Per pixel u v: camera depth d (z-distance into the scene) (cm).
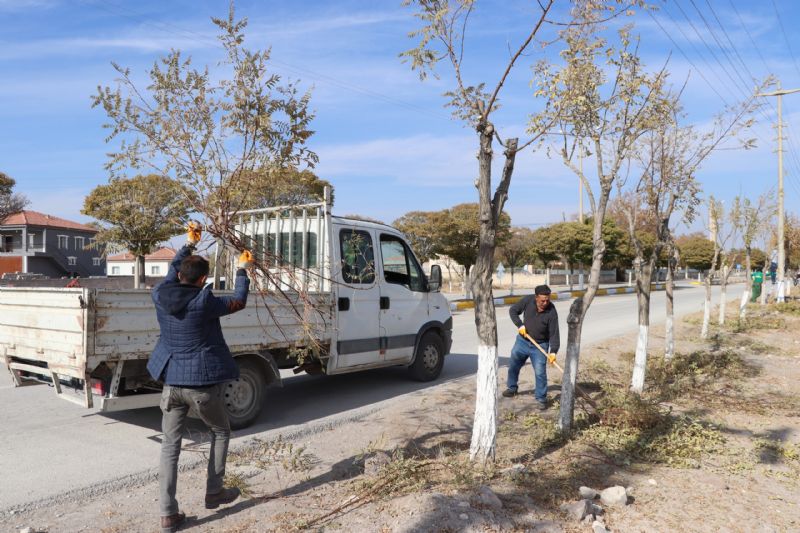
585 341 1428
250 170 513
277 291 614
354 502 447
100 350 557
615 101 657
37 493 475
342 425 698
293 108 504
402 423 692
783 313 2080
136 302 584
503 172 518
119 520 432
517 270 5756
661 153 827
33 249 5281
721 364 1107
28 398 796
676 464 579
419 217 3212
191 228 481
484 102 514
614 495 472
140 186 781
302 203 806
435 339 966
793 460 609
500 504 440
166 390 421
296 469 536
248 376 680
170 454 416
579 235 4038
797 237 2762
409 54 507
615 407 715
